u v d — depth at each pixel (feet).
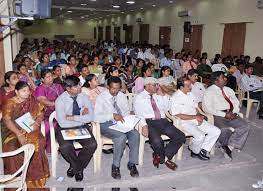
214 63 28.07
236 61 25.79
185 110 13.06
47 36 90.99
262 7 26.63
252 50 28.53
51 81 12.82
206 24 36.17
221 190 10.66
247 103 20.16
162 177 11.30
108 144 11.68
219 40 33.71
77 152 11.26
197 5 37.91
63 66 18.47
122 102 12.22
